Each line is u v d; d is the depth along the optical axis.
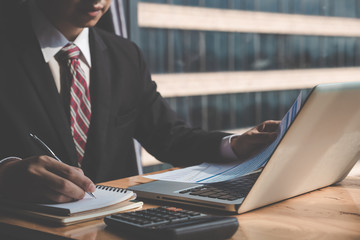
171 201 0.79
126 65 1.37
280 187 0.75
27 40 1.19
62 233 0.62
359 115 0.79
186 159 1.23
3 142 1.14
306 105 0.65
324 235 0.60
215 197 0.76
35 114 1.15
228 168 0.93
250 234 0.61
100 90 1.26
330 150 0.80
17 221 0.69
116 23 1.80
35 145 1.15
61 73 1.22
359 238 0.59
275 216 0.70
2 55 1.16
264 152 0.89
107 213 0.70
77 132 1.21
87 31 1.28
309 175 0.80
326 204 0.78
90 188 0.75
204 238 0.57
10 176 0.77
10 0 1.26
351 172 1.08
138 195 0.84
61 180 0.72
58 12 1.16
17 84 1.15
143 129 1.41
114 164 1.30
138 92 1.39
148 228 0.58
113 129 1.30
